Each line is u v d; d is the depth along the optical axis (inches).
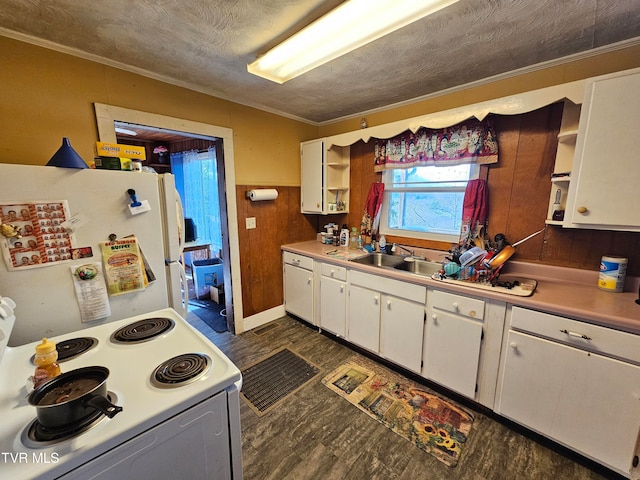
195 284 151.6
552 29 56.0
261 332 112.3
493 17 51.8
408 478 53.9
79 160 48.7
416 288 76.3
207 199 168.9
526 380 59.3
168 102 82.0
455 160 84.6
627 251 63.9
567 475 54.2
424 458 58.0
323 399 74.8
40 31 57.6
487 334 65.0
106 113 70.6
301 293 114.5
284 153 118.1
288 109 110.5
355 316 93.7
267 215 115.2
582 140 56.6
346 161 117.9
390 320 83.7
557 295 59.9
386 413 69.8
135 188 54.4
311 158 118.3
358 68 73.4
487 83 79.8
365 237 110.7
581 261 69.7
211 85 87.0
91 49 65.3
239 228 106.3
